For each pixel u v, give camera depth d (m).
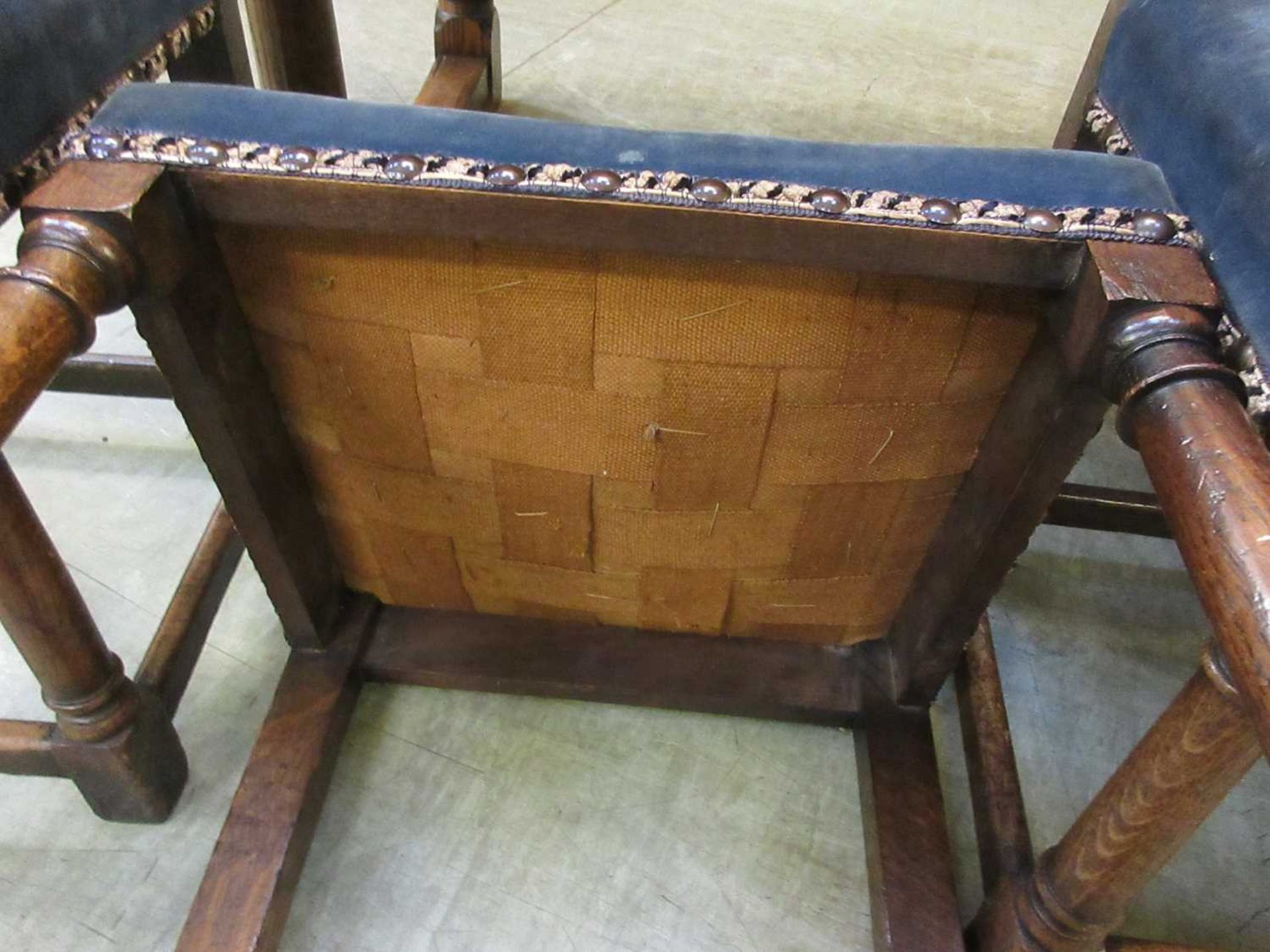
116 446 1.13
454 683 0.90
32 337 0.46
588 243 0.51
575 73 1.65
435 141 0.51
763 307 0.55
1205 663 0.51
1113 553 1.12
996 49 1.79
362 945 0.79
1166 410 0.45
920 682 0.81
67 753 0.75
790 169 0.50
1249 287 0.54
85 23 0.74
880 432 0.63
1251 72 0.61
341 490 0.76
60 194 0.49
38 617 0.65
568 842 0.85
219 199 0.52
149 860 0.82
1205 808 0.56
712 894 0.83
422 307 0.58
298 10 1.20
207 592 0.88
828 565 0.76
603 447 0.66
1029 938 0.69
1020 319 0.56
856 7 1.89
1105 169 0.52
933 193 0.50
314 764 0.81
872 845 0.82
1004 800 0.79
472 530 0.76
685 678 0.88
